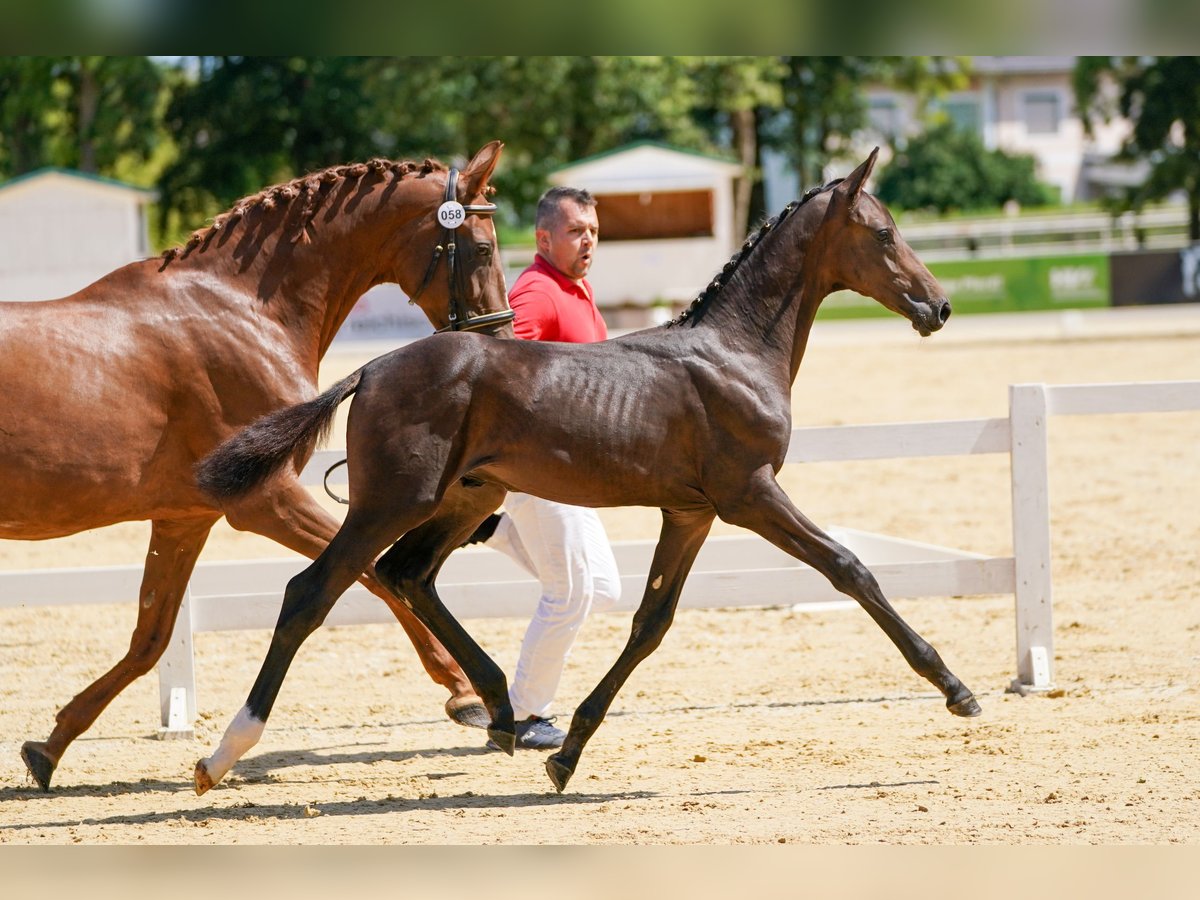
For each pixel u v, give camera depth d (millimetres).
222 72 59844
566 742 8797
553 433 8234
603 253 50094
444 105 58844
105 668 13133
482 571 12555
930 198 85312
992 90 95000
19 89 60375
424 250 9602
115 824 8320
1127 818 7836
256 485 8234
